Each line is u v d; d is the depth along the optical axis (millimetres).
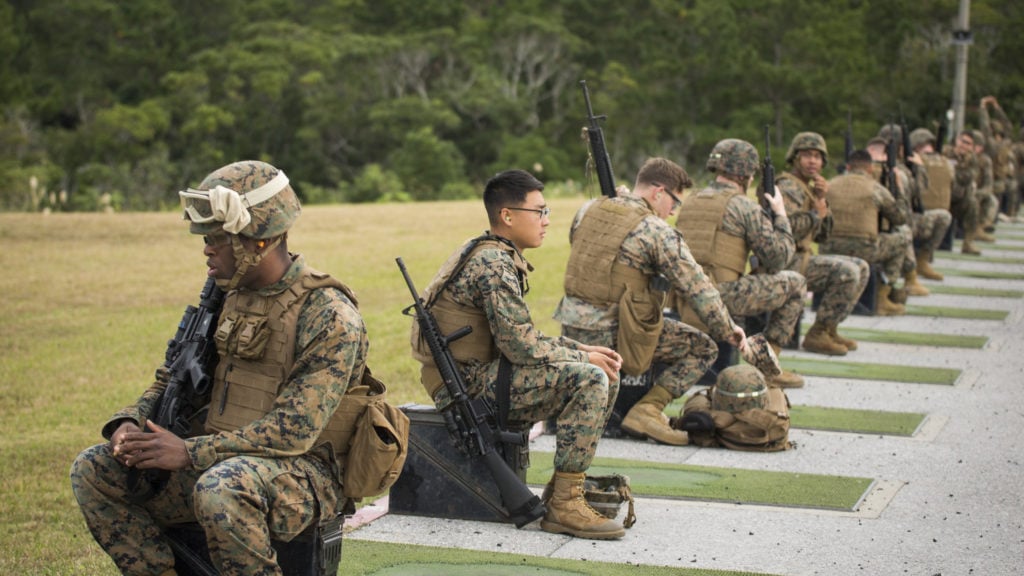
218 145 115312
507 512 9273
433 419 9391
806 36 121250
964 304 22766
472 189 108688
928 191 26156
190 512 6844
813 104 118312
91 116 118188
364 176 108250
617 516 9617
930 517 9656
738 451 11812
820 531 9258
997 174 37719
